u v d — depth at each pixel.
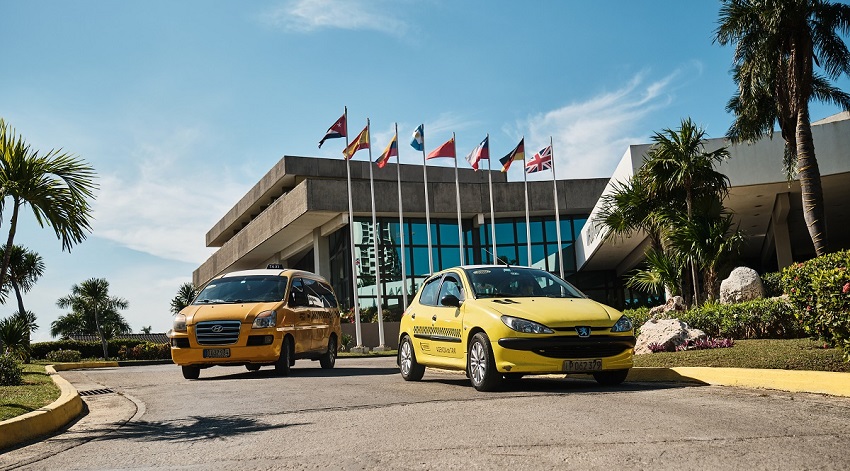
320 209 38.78
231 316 14.00
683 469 4.56
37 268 36.50
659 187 19.73
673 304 18.28
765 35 21.28
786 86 21.31
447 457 5.15
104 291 44.19
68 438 7.02
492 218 35.34
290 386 11.11
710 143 24.36
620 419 6.52
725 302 17.66
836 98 24.25
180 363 13.99
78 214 9.34
